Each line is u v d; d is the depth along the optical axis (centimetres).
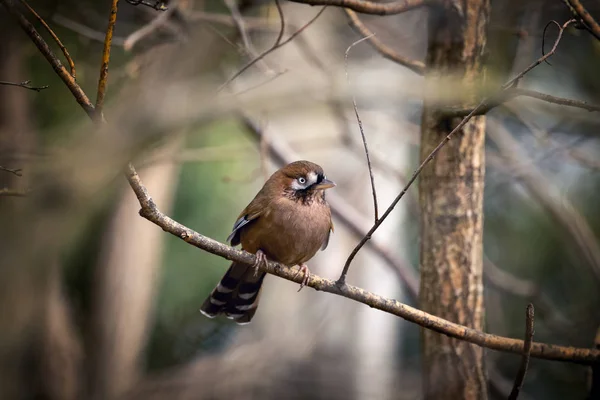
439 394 759
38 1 1103
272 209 790
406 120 1435
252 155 1350
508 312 1484
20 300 459
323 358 1400
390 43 1310
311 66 1213
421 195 784
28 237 449
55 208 455
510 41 1158
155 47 1003
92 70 1109
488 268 1334
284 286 1466
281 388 1370
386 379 1420
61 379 1240
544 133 1165
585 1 953
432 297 765
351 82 583
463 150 762
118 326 1326
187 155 1146
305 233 794
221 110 470
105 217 1346
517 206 1541
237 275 823
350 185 1451
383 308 643
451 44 750
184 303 1462
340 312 1421
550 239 1516
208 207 1420
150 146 579
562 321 1302
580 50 1377
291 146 1361
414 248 1630
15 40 1098
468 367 759
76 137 516
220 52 1023
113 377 1317
